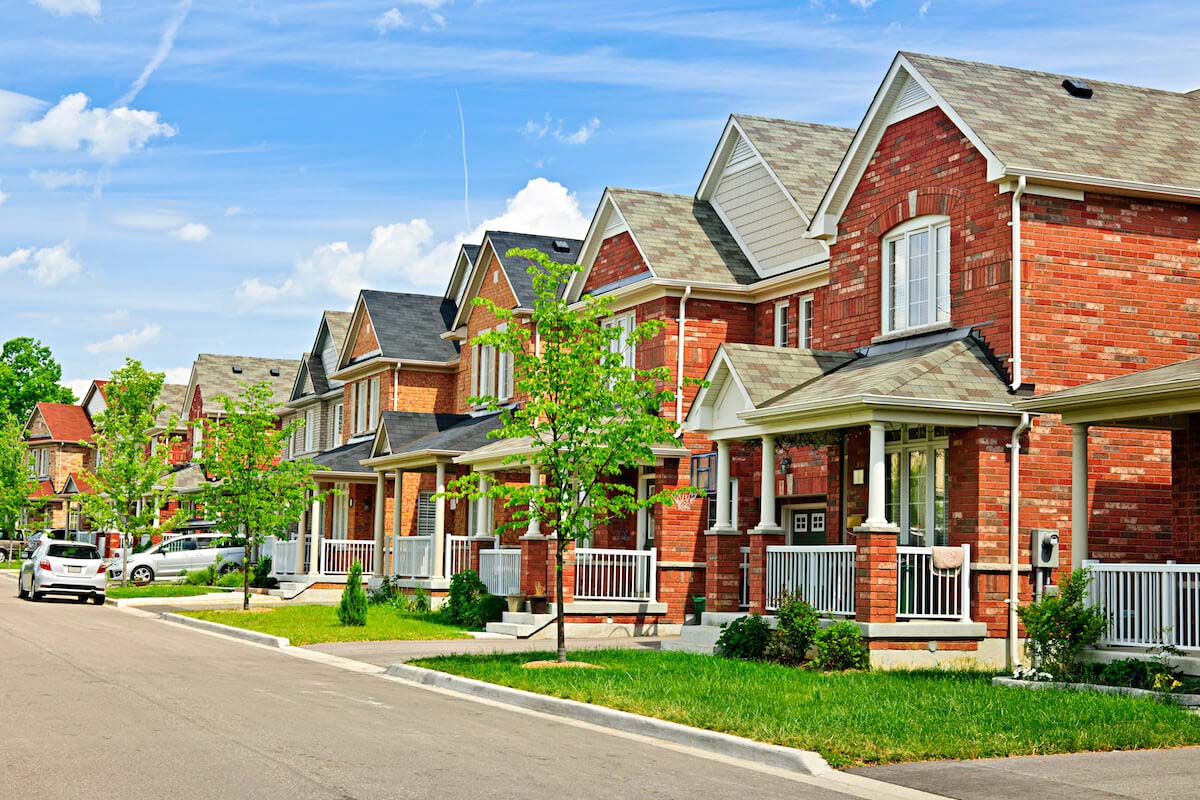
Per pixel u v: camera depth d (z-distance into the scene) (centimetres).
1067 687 1561
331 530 4591
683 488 2033
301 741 1197
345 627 2680
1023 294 1959
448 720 1379
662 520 2623
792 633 1891
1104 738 1212
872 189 2284
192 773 1025
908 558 1995
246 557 3334
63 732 1232
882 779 1067
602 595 2627
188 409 6469
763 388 2108
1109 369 1997
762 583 2091
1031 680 1630
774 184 2812
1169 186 2019
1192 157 2138
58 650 2111
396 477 3631
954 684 1596
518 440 2922
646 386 1975
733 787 1030
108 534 6247
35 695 1513
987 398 1909
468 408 3888
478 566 3120
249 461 3356
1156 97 2366
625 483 2855
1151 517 1995
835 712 1347
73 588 3681
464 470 3497
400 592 3366
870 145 2292
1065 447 1955
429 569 3262
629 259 2902
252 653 2220
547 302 1988
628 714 1376
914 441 2075
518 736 1273
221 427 3441
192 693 1563
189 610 3316
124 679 1702
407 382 4181
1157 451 2011
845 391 1927
